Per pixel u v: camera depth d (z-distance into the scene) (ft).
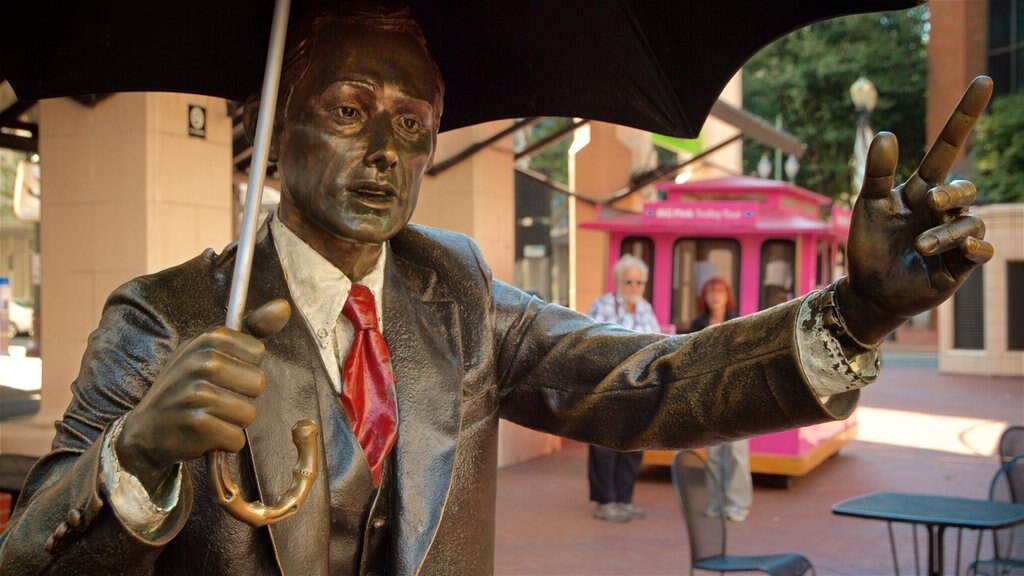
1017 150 80.43
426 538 5.27
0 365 23.31
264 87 4.54
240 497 4.13
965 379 69.46
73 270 22.20
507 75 6.48
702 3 5.69
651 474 34.27
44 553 4.20
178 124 22.02
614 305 27.84
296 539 4.93
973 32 104.17
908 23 108.68
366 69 5.31
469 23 6.16
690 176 56.65
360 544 5.30
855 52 106.73
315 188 5.29
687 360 5.78
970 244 4.66
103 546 4.13
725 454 26.78
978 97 4.75
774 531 26.00
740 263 32.71
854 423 39.01
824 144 109.70
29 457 16.62
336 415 5.28
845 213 35.96
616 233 33.60
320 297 5.53
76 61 6.02
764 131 38.70
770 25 5.63
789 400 5.48
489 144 30.83
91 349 5.20
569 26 6.10
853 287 5.17
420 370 5.63
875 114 108.17
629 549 23.93
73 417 5.06
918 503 17.52
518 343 6.31
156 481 4.16
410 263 6.06
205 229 22.71
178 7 5.80
